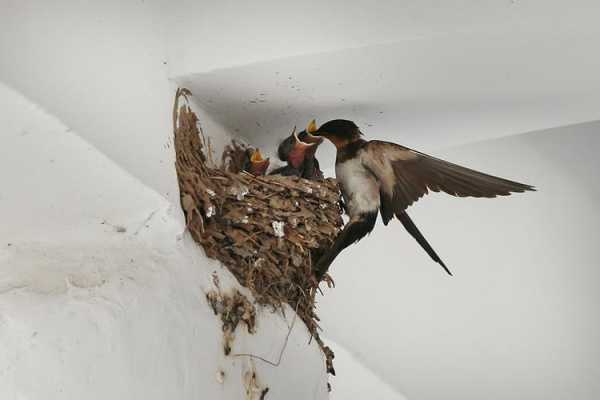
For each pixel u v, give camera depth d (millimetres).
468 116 6031
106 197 4449
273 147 6363
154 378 4152
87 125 4168
